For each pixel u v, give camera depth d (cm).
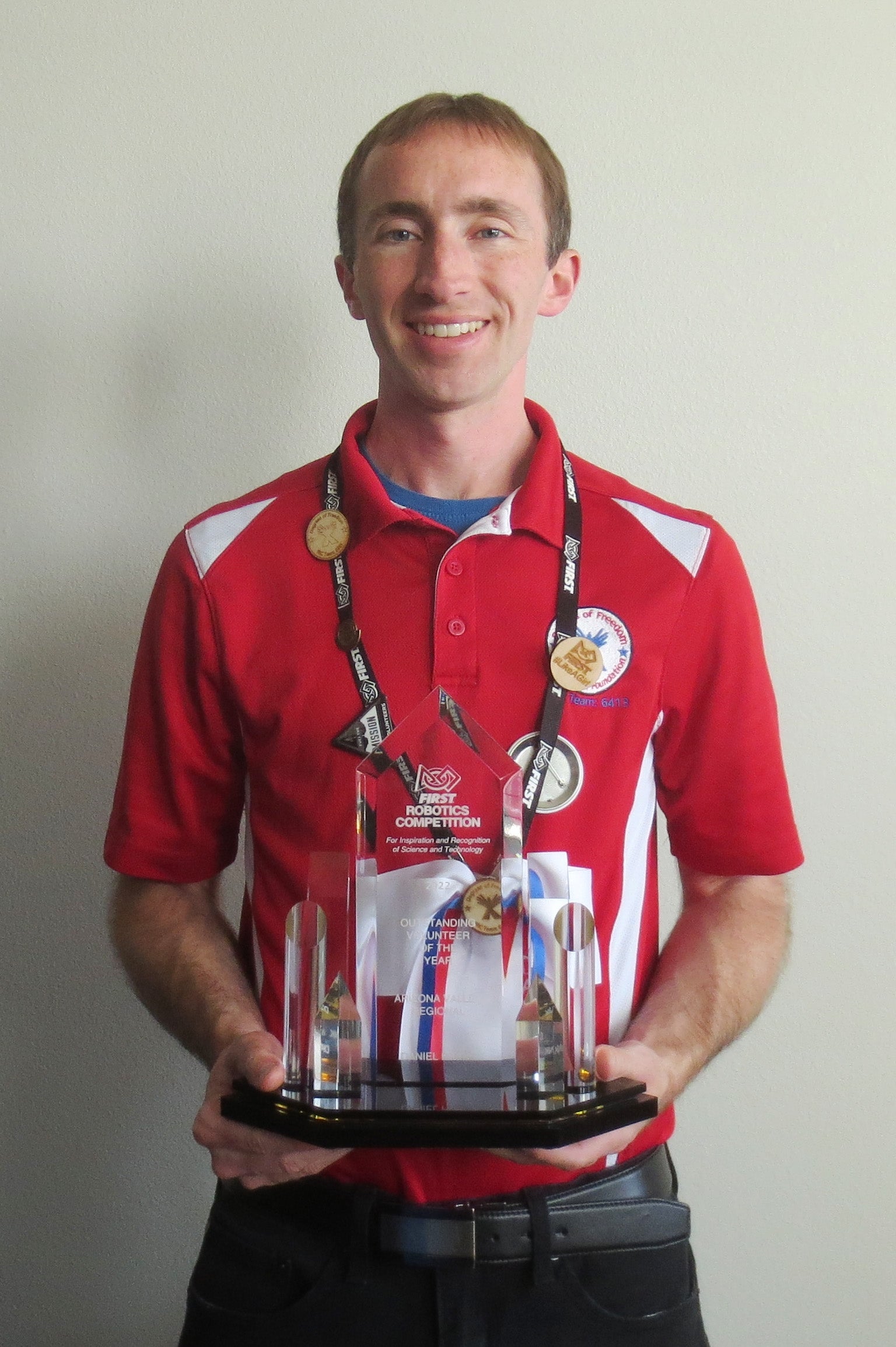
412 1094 100
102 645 173
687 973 124
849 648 166
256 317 169
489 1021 105
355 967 105
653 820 128
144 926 133
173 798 133
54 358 171
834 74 163
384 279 121
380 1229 112
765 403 165
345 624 123
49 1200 175
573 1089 101
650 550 126
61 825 174
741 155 164
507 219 121
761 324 164
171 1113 174
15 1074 175
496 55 165
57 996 174
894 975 166
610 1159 118
